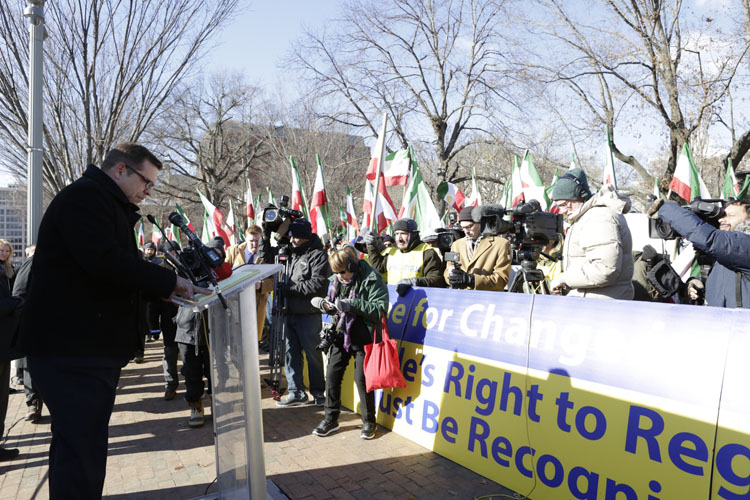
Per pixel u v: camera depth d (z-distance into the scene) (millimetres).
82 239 2232
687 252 6199
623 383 2820
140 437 4562
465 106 22766
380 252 5977
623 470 2736
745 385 2391
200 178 36156
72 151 12086
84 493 2244
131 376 6941
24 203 30703
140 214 2641
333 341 4371
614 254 3422
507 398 3420
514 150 23547
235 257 7973
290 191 29344
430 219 8648
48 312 2301
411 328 4383
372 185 8258
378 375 4059
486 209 4781
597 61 16812
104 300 2375
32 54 6871
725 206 3252
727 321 2518
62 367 2283
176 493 3471
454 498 3234
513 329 3504
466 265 5094
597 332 3020
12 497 3494
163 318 5680
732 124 18547
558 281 3727
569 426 3023
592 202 3639
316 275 5168
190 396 4758
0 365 4102
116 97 11328
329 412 4410
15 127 11086
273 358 5406
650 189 16938
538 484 3146
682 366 2619
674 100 15789
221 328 2740
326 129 25859
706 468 2438
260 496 2494
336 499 3271
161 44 11039
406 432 4250
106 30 10758
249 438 2457
